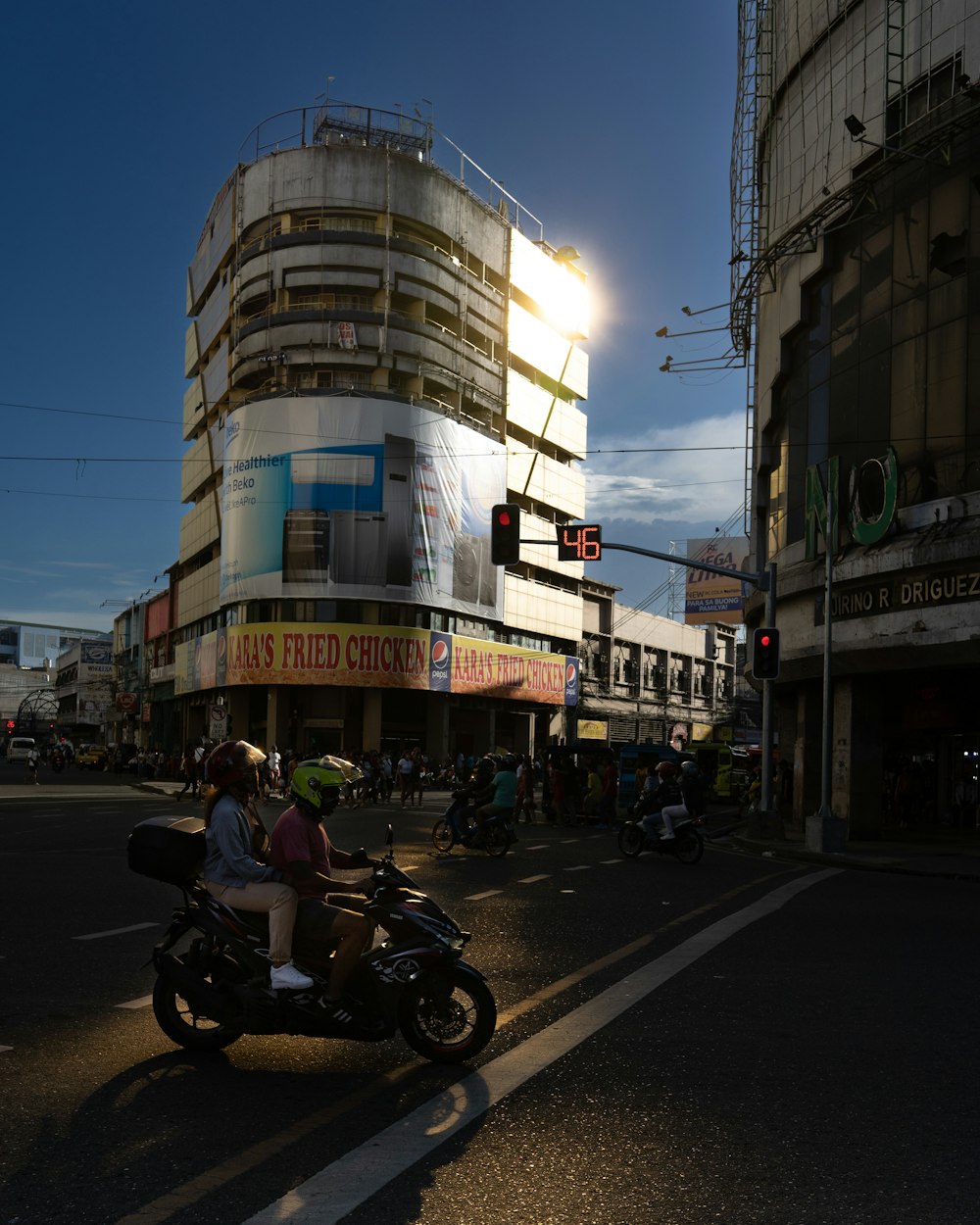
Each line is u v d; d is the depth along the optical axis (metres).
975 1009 7.15
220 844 5.76
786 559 28.56
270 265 54.41
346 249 53.78
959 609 21.41
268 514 51.62
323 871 5.95
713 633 94.06
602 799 28.30
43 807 29.94
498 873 15.20
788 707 36.81
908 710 31.27
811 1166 4.26
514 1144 4.46
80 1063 5.51
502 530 20.39
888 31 24.23
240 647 52.00
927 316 23.08
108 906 10.84
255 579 51.75
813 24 27.38
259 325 54.47
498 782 18.05
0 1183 3.96
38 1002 6.79
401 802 35.75
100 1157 4.22
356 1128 4.62
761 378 31.89
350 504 51.06
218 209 61.56
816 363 27.14
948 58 22.70
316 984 5.64
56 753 66.44
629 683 78.94
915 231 23.55
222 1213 3.72
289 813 5.88
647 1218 3.75
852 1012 6.99
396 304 56.28
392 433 52.16
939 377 22.66
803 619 26.95
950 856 20.16
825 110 26.75
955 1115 4.93
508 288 64.75
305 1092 5.12
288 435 51.50
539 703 64.88
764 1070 5.62
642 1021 6.64
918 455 23.09
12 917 10.04
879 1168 4.25
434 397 58.38
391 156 55.47
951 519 21.70
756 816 23.31
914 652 22.48
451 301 57.97
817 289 27.20
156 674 78.94
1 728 136.75
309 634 50.56
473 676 56.94
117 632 107.75
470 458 57.03
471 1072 5.50
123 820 24.11
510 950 9.07
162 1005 5.84
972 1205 3.90
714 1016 6.80
